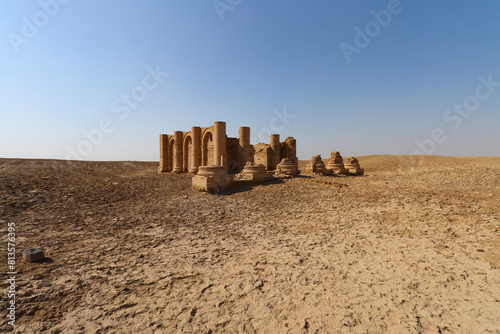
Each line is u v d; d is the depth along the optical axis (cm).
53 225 861
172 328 353
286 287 463
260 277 503
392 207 1086
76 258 593
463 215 916
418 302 408
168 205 1205
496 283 458
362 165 4294
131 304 409
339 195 1400
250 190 1566
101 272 523
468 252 598
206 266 556
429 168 3175
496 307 390
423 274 499
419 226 819
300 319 372
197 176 1593
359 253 613
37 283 464
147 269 541
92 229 836
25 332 335
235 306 406
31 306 391
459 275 491
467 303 402
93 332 342
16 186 1299
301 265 554
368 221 899
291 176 2130
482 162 3203
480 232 732
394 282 472
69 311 387
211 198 1349
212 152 2672
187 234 792
